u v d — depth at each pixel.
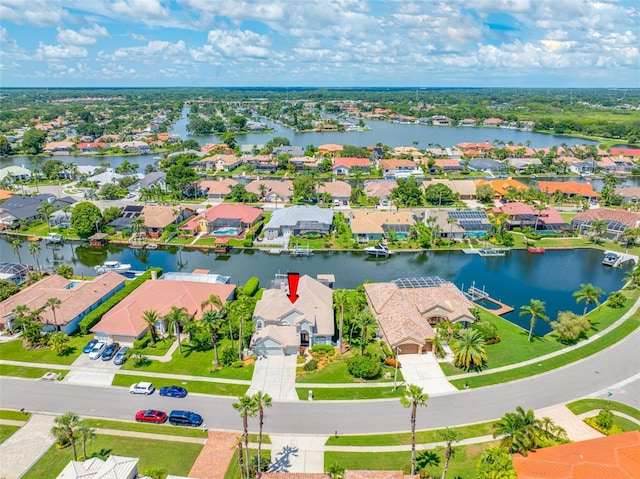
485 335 92.69
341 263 139.75
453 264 139.50
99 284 111.38
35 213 173.25
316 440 66.81
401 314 93.62
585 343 93.12
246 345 90.81
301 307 95.81
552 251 150.50
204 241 154.50
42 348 90.50
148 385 77.25
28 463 62.47
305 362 86.19
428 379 81.19
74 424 59.69
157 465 61.62
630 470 54.44
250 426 69.75
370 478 55.25
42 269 135.50
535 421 62.03
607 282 126.56
